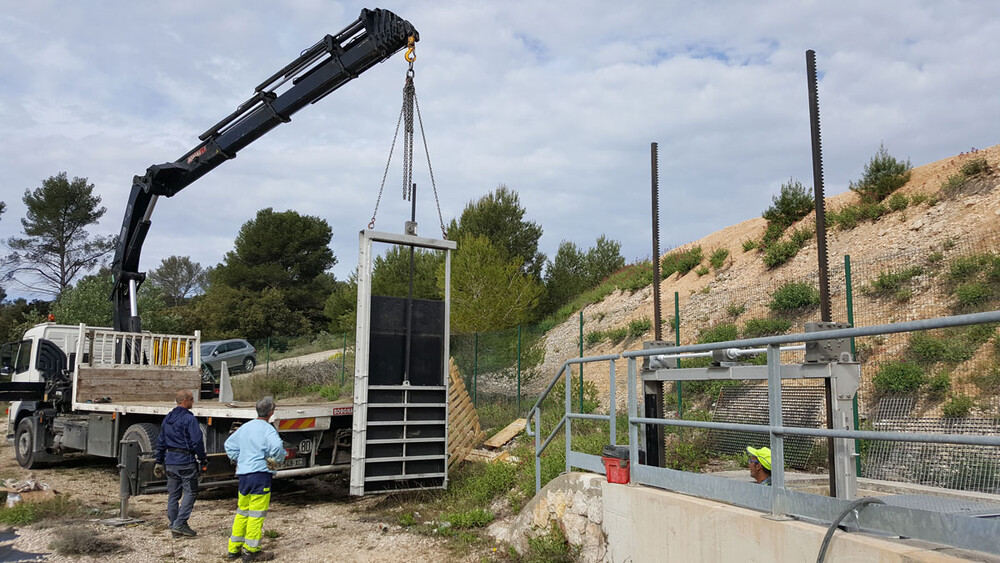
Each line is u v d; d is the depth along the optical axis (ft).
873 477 19.93
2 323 152.56
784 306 40.88
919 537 11.27
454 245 32.37
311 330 145.38
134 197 44.60
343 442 31.32
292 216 156.04
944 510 12.63
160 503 32.07
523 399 48.52
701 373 18.81
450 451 34.81
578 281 92.27
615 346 55.52
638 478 18.80
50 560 22.53
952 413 23.99
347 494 33.68
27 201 168.96
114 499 33.12
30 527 26.81
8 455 49.78
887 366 28.09
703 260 65.16
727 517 14.75
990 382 24.48
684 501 16.21
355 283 117.39
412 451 30.50
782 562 13.34
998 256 33.12
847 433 12.21
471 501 28.73
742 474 23.56
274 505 31.37
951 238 38.81
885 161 53.98
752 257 57.21
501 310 66.80
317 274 159.12
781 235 57.16
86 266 173.78
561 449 28.91
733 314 45.96
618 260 94.02
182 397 26.40
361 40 33.63
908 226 44.93
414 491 30.91
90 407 37.52
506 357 51.70
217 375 89.92
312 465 30.42
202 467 26.32
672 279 65.67
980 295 30.37
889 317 34.24
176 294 288.51
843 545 12.00
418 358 31.30
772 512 14.15
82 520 27.84
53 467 44.21
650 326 52.90
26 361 46.14
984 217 39.37
